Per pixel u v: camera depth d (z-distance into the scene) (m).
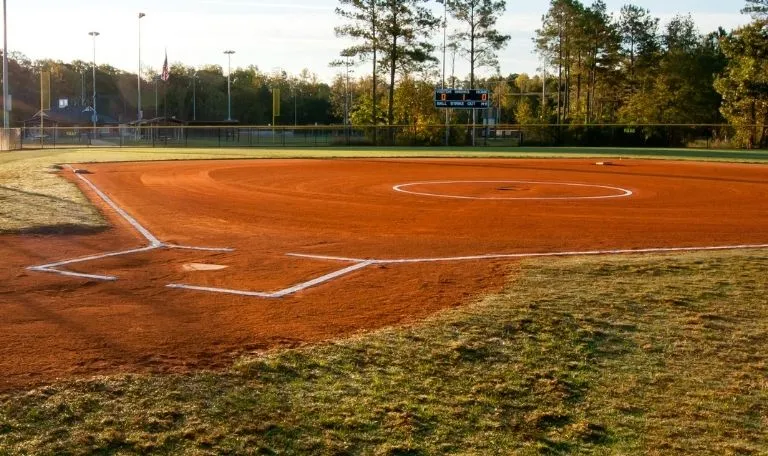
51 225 12.34
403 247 10.93
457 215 14.71
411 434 4.35
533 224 13.50
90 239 11.38
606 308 7.00
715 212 15.40
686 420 4.64
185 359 5.54
